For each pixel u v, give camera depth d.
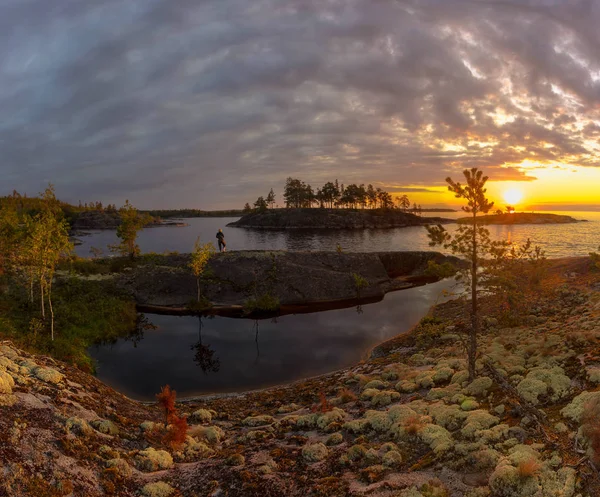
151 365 26.88
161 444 13.30
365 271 51.31
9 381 12.66
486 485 9.30
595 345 15.74
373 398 16.50
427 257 57.69
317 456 11.88
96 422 12.77
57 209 35.78
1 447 9.51
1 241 37.50
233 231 161.25
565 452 9.56
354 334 33.19
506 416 12.39
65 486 9.23
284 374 25.39
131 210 55.31
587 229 160.25
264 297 41.12
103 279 43.88
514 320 24.70
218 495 10.24
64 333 29.05
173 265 48.06
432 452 11.28
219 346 30.66
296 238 123.69
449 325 28.80
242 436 14.38
